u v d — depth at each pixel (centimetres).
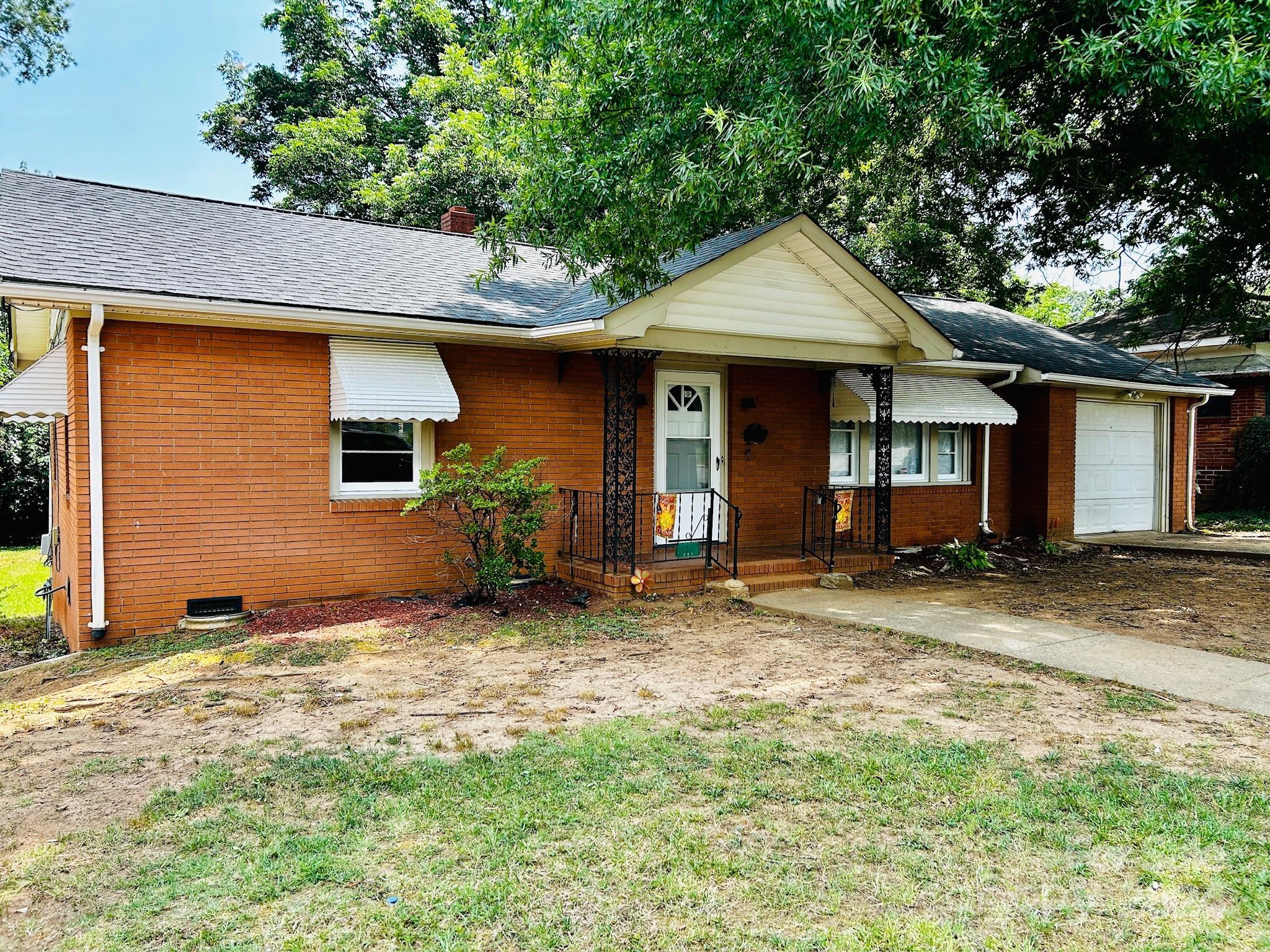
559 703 609
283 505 899
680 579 1018
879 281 1067
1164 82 733
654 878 362
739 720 567
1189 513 1770
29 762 499
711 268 938
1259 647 766
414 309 936
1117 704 602
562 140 910
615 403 1005
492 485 872
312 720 573
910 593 1051
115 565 811
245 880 359
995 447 1534
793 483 1302
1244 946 313
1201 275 1318
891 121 865
